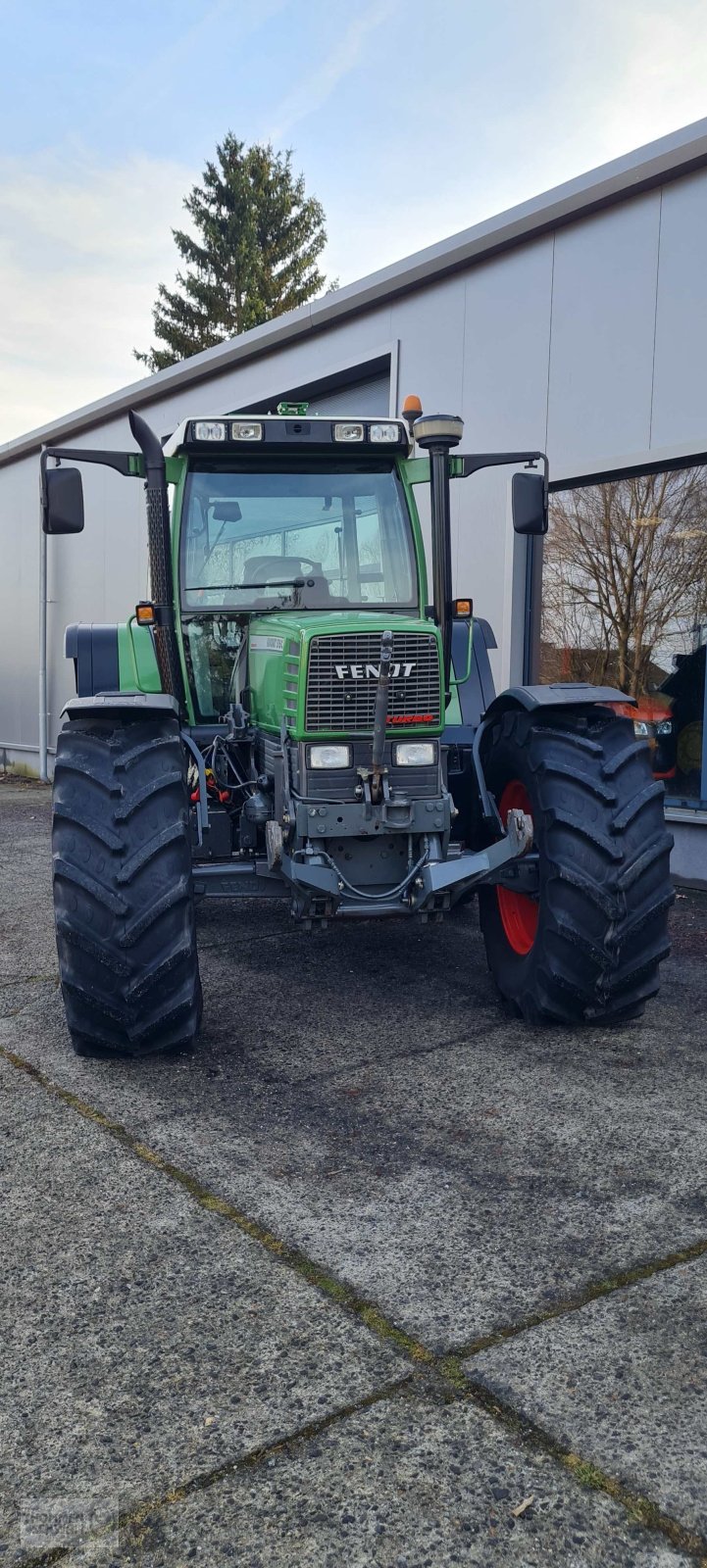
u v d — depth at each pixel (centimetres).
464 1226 254
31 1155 294
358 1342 212
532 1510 172
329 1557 164
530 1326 216
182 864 348
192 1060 364
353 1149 296
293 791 377
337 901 371
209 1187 275
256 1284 232
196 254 3603
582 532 720
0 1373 205
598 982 359
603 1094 332
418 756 379
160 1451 185
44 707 1335
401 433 438
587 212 675
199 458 439
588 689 385
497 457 433
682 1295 226
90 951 337
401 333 838
